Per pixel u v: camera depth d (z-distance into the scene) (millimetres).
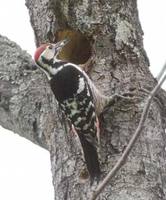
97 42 11281
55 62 11102
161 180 10070
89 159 9961
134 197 9664
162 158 10367
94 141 10195
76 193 10016
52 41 11758
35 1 12102
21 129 12305
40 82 12273
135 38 11398
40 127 11586
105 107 10625
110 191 9711
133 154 10062
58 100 10711
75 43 12008
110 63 11086
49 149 11031
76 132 10383
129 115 10469
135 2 12031
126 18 11539
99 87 10867
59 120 10961
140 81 10906
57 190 10398
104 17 11414
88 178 10000
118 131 10305
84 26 11391
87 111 10406
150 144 10289
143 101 10648
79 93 10562
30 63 12758
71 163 10344
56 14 11602
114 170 7172
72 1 11523
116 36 11273
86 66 11289
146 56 11500
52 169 10766
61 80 10758
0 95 12453
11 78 12594
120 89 10766
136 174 9891
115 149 10133
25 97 12148
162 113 11289
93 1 11516
